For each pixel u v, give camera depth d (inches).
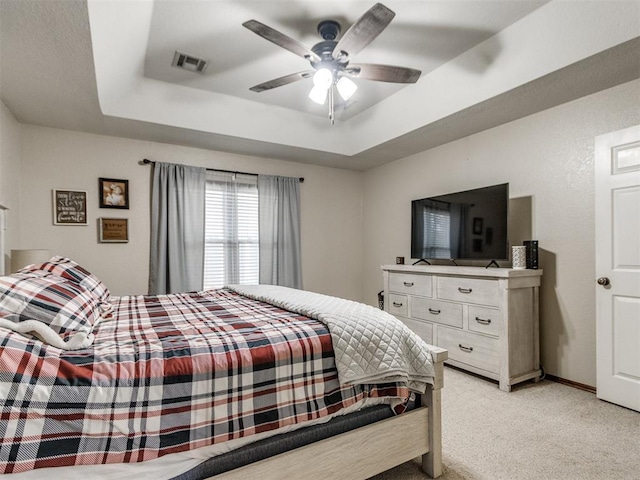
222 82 125.6
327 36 94.9
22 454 37.1
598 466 67.6
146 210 147.2
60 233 131.3
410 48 106.7
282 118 151.1
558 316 113.4
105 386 41.9
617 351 94.7
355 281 206.5
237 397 48.3
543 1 86.9
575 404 95.5
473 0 86.1
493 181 134.3
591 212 106.3
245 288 115.6
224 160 165.8
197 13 88.9
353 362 56.7
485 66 105.4
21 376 38.9
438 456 64.9
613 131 99.3
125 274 142.6
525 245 116.9
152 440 42.4
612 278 96.1
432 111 126.7
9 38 73.7
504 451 72.8
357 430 57.7
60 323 54.2
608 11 79.2
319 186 194.7
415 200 160.9
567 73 92.4
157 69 115.6
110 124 127.5
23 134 125.5
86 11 65.3
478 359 114.0
